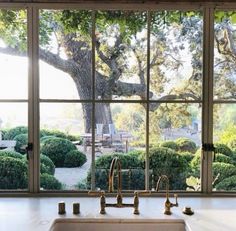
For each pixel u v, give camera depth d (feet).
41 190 6.22
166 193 5.72
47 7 6.08
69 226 5.05
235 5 6.08
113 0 6.05
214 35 6.18
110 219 5.06
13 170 6.22
